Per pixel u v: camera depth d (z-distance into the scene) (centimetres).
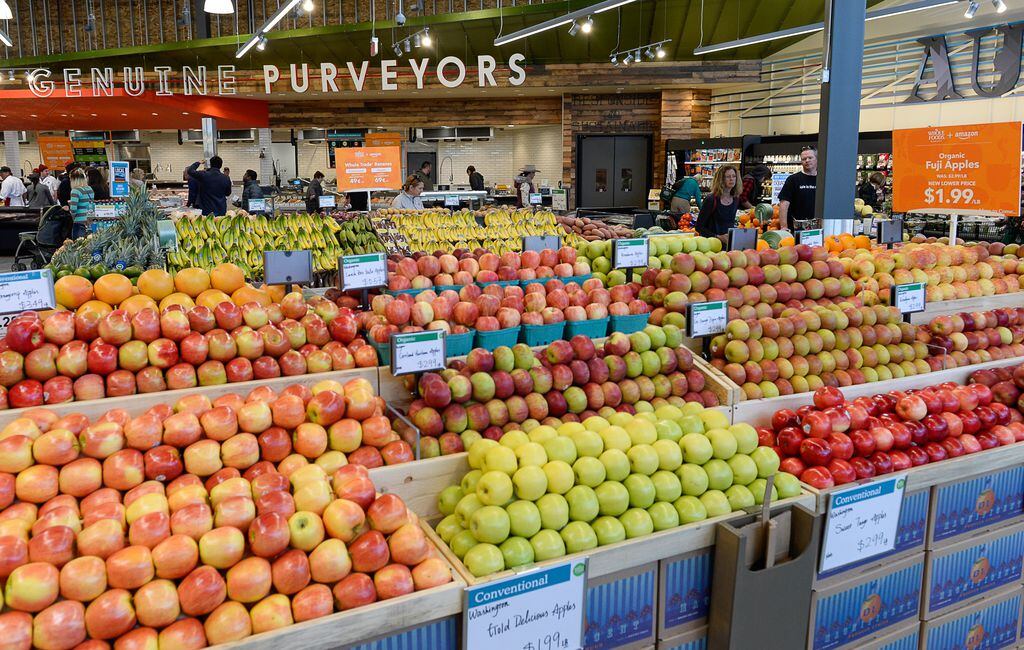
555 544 199
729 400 285
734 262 342
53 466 193
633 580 211
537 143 1839
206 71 1475
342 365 265
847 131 431
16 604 158
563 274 358
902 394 287
